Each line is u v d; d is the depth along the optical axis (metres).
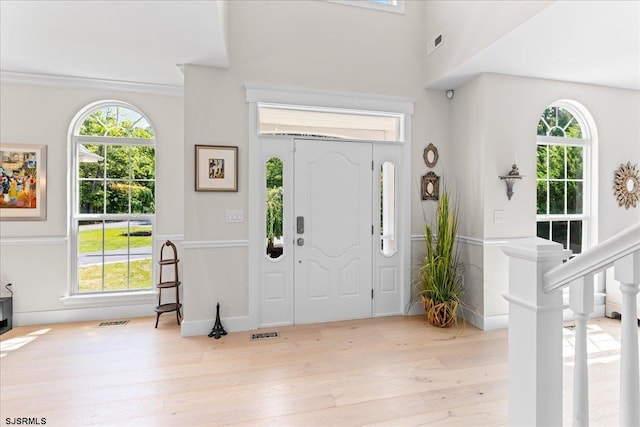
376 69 3.45
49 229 3.30
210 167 3.04
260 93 3.13
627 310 0.86
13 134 3.20
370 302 3.51
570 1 2.02
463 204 3.46
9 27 2.38
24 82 3.21
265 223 3.23
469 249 3.38
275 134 3.22
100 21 2.32
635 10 2.11
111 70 3.14
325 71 3.31
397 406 1.95
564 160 3.54
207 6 2.16
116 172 3.53
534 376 1.08
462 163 3.48
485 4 2.67
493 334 3.04
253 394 2.08
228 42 3.05
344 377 2.28
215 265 3.08
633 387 0.85
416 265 3.61
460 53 2.99
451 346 2.78
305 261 3.32
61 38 2.54
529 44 2.59
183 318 3.01
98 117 3.49
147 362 2.50
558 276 1.02
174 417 1.86
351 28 3.39
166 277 3.58
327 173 3.36
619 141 3.57
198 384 2.19
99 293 3.49
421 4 3.61
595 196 3.52
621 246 0.85
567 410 1.90
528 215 3.29
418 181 3.59
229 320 3.11
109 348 2.74
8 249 3.21
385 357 2.57
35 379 2.25
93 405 1.96
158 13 2.22
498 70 3.10
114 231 3.53
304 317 3.33
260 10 3.16
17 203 3.21
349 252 3.44
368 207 3.48
